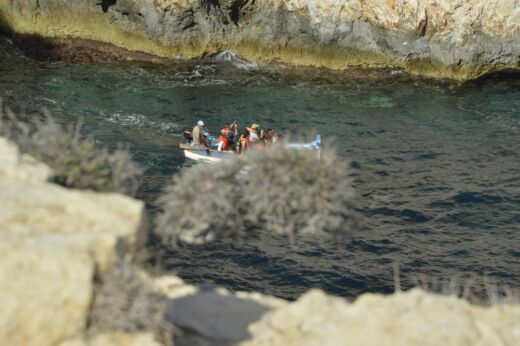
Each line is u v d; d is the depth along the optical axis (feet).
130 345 79.10
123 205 89.61
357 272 247.50
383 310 86.12
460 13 480.23
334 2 488.44
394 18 485.97
